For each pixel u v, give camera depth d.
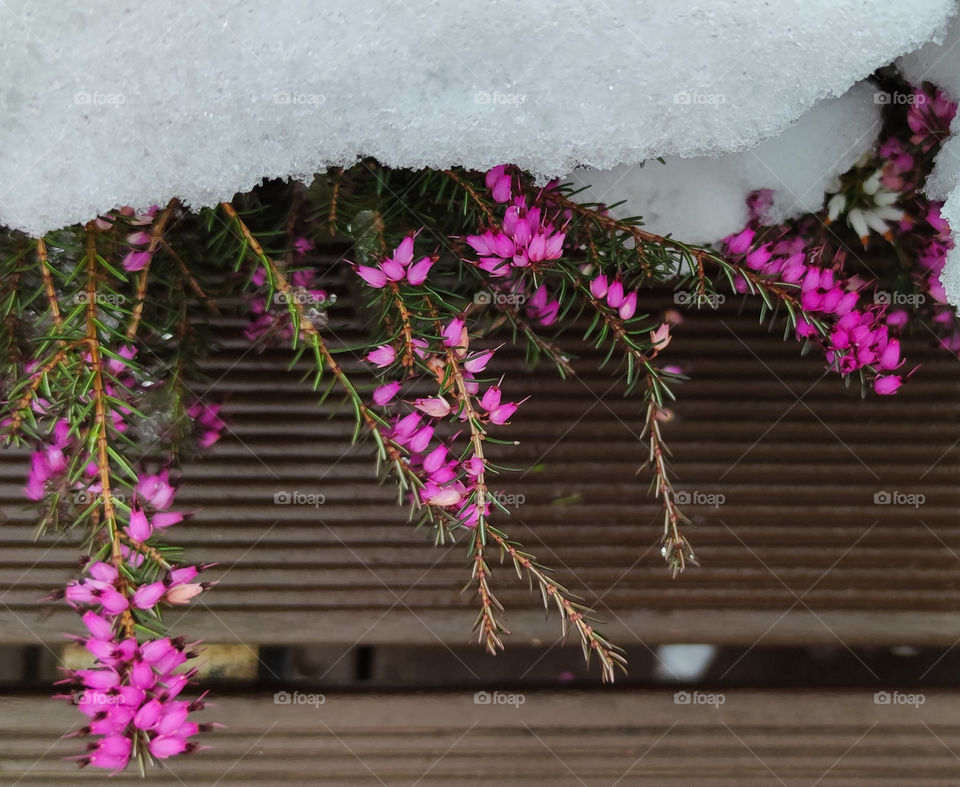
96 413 0.58
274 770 0.67
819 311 0.60
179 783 0.67
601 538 0.66
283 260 0.61
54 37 0.57
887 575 0.67
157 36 0.57
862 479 0.66
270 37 0.57
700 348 0.66
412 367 0.59
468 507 0.59
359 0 0.57
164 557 0.59
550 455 0.66
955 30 0.60
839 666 0.68
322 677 0.67
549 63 0.58
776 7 0.58
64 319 0.58
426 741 0.67
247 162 0.58
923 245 0.64
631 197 0.62
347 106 0.58
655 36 0.58
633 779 0.67
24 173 0.58
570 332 0.65
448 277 0.62
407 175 0.61
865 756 0.67
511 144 0.58
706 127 0.59
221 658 0.67
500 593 0.66
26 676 0.66
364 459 0.66
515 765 0.67
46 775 0.66
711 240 0.63
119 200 0.58
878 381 0.60
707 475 0.66
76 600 0.58
